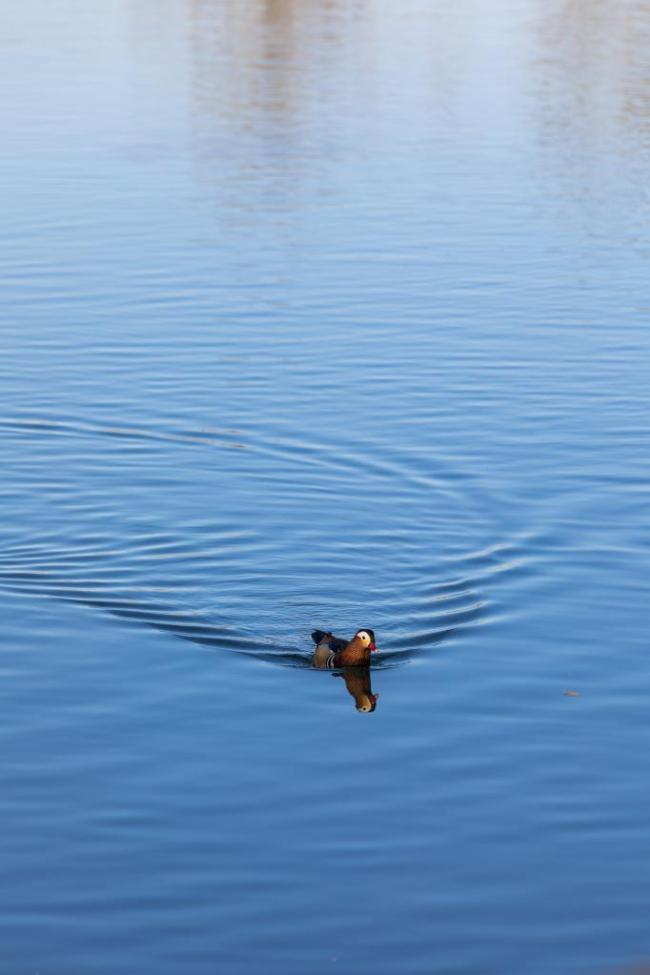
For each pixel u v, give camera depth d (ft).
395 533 70.08
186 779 49.49
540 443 81.15
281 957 40.37
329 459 78.89
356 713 54.19
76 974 39.58
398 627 61.41
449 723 53.57
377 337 98.68
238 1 268.00
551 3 269.03
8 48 209.36
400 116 168.04
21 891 43.11
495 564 66.95
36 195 131.75
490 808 48.01
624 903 43.09
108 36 223.30
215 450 79.97
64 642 59.31
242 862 44.75
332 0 272.31
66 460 78.23
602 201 133.69
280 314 102.94
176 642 59.52
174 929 41.52
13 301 104.27
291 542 68.90
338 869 44.45
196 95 177.88
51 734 52.37
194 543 68.69
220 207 129.18
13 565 66.13
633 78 193.88
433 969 40.04
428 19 247.70
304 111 170.09
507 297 107.45
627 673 57.41
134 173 140.26
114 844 45.55
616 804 48.29
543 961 40.45
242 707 54.65
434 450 80.07
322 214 128.06
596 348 96.89
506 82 190.29
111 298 105.40
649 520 71.41
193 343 96.68
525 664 58.08
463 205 131.85
